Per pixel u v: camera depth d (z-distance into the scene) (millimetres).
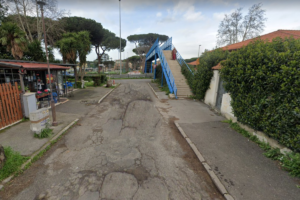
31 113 5098
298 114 3549
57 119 7266
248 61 5219
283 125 3980
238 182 3404
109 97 12945
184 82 14117
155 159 4332
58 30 21016
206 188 3332
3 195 3059
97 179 3516
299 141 3631
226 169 3836
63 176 3609
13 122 6355
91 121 7266
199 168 3982
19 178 3521
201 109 9211
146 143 5258
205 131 6074
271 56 4340
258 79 4773
